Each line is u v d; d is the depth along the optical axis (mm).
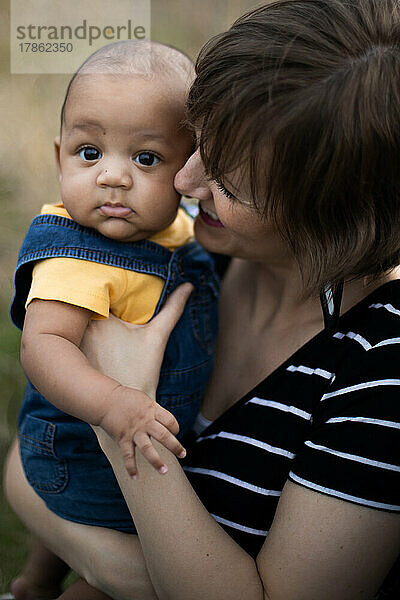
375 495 1125
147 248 1378
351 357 1196
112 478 1420
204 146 1134
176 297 1390
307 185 1078
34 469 1471
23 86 3221
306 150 1056
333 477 1134
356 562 1146
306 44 1062
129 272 1328
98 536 1437
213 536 1193
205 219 1327
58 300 1241
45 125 3277
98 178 1260
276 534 1172
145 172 1291
